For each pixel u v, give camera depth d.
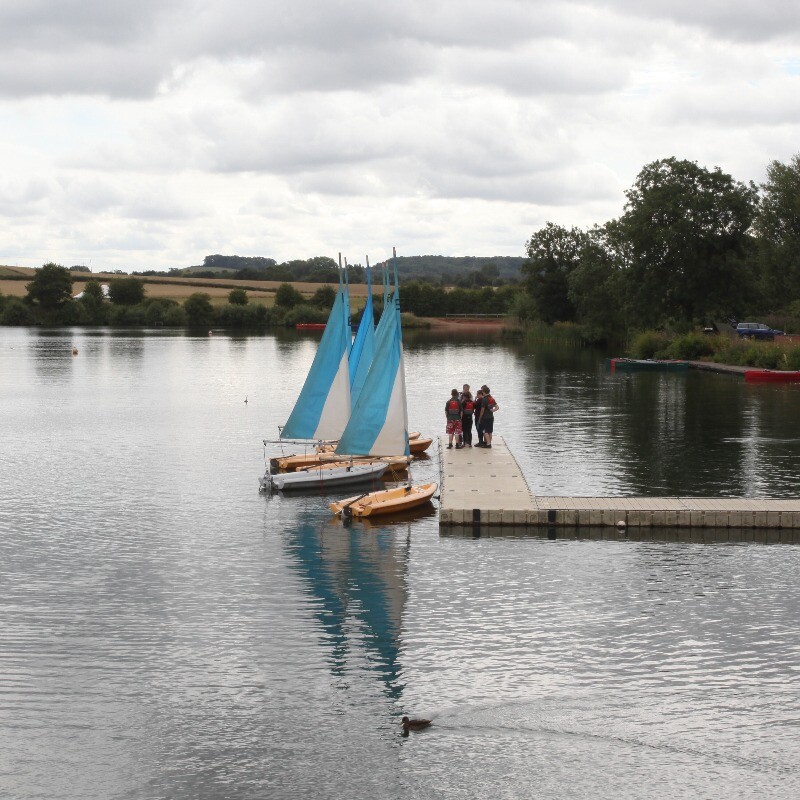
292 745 18.30
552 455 46.59
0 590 26.66
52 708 19.67
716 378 89.31
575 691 20.34
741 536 31.30
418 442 48.28
